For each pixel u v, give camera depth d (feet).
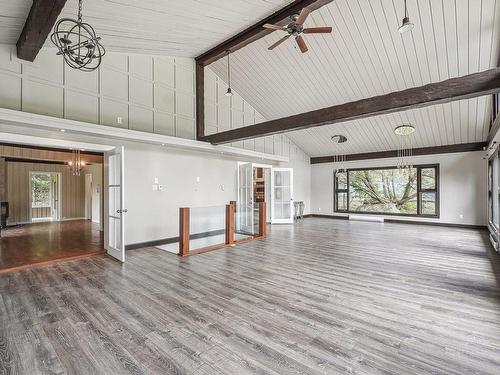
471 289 11.15
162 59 20.29
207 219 23.47
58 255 16.21
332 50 18.84
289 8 14.64
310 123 15.69
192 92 22.20
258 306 9.67
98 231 25.53
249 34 16.78
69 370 6.38
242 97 26.91
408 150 29.94
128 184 18.31
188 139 19.93
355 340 7.57
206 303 9.92
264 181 32.35
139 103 18.86
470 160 26.55
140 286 11.59
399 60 18.11
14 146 22.03
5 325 8.38
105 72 17.20
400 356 6.88
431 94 11.76
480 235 22.86
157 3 11.94
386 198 32.04
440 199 28.19
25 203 32.12
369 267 14.16
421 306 9.65
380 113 13.73
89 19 12.48
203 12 13.71
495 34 14.74
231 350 7.11
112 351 7.09
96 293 10.84
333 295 10.62
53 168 34.14
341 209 35.40
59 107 15.17
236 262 15.21
